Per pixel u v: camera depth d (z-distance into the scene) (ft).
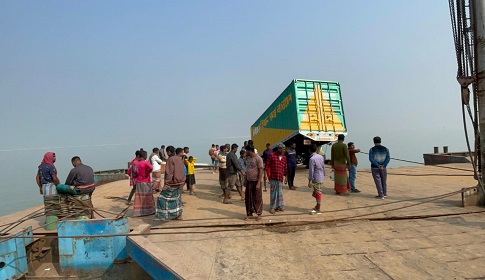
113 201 35.19
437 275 13.83
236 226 21.85
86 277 19.72
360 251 16.89
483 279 13.34
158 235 20.18
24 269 19.93
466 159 57.72
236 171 30.32
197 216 24.88
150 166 26.48
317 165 24.22
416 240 17.99
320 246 17.88
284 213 24.58
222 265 15.69
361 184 37.32
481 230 19.02
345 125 48.73
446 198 27.37
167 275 14.56
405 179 39.75
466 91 23.68
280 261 16.07
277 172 24.90
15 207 71.10
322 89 49.03
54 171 24.44
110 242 19.67
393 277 13.85
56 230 23.30
